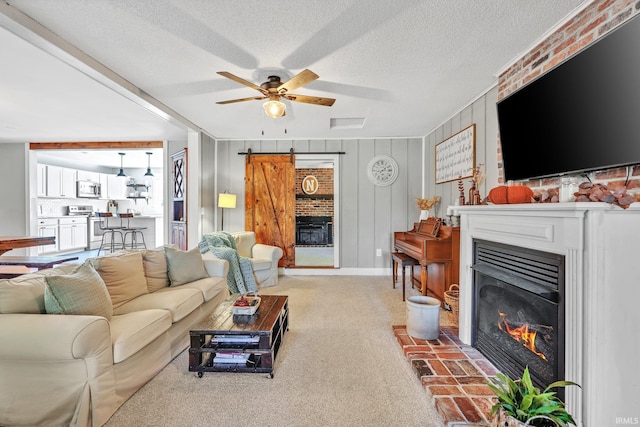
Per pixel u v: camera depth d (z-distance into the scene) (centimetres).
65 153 720
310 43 219
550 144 189
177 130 474
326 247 834
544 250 163
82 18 191
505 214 195
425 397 186
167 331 227
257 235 523
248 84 238
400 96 322
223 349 208
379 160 514
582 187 151
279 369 218
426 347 237
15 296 165
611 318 136
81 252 771
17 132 492
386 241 519
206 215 486
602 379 136
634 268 136
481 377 195
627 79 141
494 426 125
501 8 180
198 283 291
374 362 228
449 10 182
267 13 185
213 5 178
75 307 171
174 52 232
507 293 200
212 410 174
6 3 177
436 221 384
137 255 269
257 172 523
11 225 568
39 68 263
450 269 338
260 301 267
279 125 441
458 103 343
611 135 150
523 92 212
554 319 159
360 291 420
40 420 154
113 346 170
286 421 166
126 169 942
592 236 136
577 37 184
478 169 290
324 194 834
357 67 255
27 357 147
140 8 181
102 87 305
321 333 280
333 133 488
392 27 199
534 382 172
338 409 175
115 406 171
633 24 138
